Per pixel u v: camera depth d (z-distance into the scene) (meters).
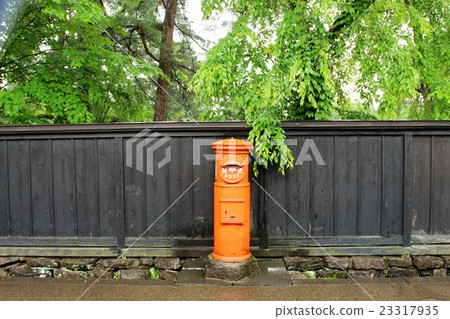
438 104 5.39
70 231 3.50
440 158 3.45
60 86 5.38
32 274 3.48
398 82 3.96
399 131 3.38
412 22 4.58
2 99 4.88
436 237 3.44
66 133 3.46
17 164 3.51
